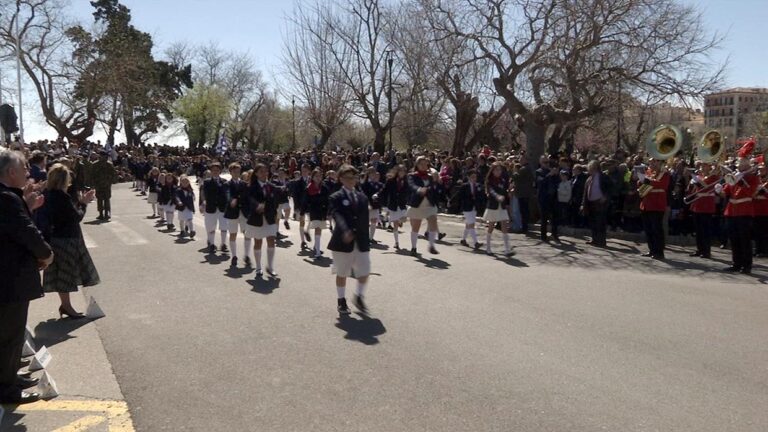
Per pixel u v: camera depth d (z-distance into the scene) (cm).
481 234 1522
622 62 1672
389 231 1583
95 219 1845
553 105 1819
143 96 4809
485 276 972
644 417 451
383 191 1358
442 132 3394
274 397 485
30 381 509
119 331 666
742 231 1028
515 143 3250
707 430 432
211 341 629
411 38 2648
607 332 664
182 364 561
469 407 467
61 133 4125
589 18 1557
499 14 1711
